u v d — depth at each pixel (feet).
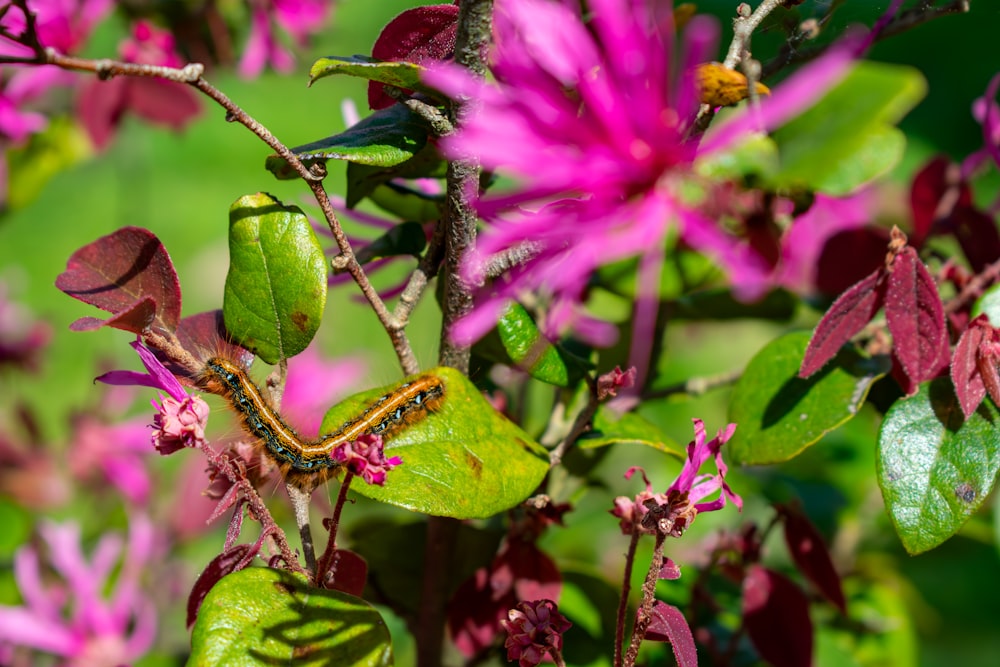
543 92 1.30
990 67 4.27
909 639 1.75
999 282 1.44
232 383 1.37
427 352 1.50
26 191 2.04
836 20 1.45
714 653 1.61
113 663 1.74
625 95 1.30
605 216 1.30
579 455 1.56
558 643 1.34
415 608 1.55
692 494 1.34
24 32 1.26
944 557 2.27
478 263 1.29
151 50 1.90
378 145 1.35
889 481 1.37
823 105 1.23
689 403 2.24
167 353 1.36
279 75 2.03
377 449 1.28
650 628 1.35
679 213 1.30
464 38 1.32
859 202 1.74
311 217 1.54
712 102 1.29
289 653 1.30
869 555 1.85
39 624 1.73
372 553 1.56
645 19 1.30
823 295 1.70
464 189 1.35
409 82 1.34
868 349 1.49
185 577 1.89
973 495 1.36
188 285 3.50
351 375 1.82
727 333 2.53
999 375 1.37
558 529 1.95
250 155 4.22
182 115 1.97
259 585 1.31
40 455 1.98
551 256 1.35
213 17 1.96
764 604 1.56
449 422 1.38
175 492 1.91
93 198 3.86
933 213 1.61
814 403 1.44
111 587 1.82
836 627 1.75
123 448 1.98
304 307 1.37
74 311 3.30
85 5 1.87
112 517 1.91
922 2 1.44
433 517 1.48
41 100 2.00
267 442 1.36
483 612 1.49
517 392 1.67
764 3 1.34
